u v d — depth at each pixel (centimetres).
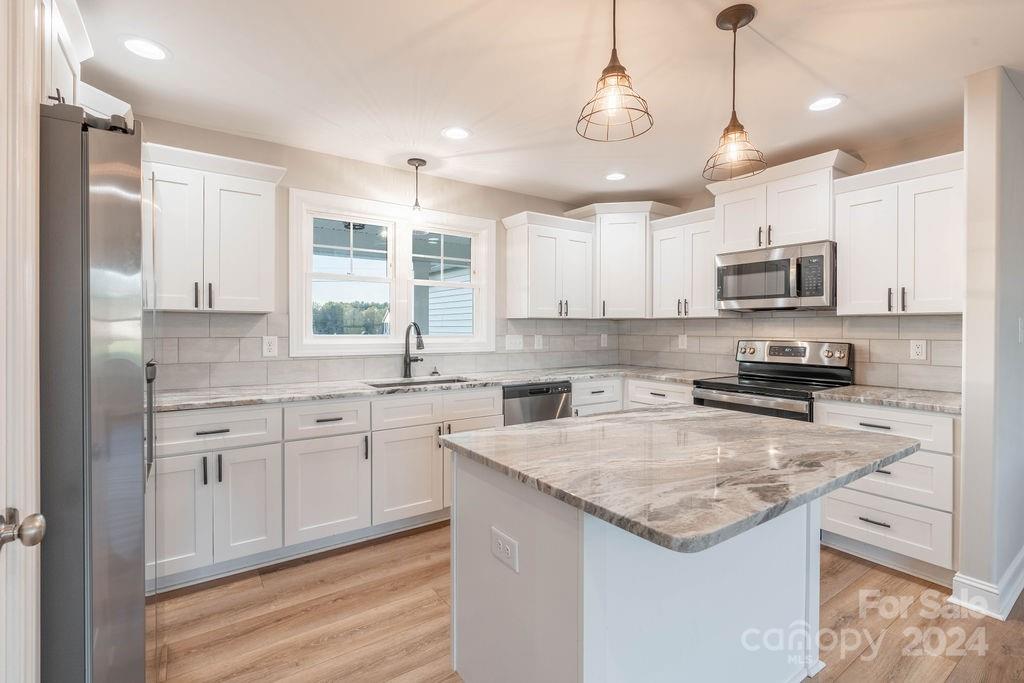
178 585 229
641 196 418
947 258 244
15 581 88
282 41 195
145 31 188
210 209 253
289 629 199
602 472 120
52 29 124
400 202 346
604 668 113
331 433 262
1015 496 229
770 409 288
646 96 238
